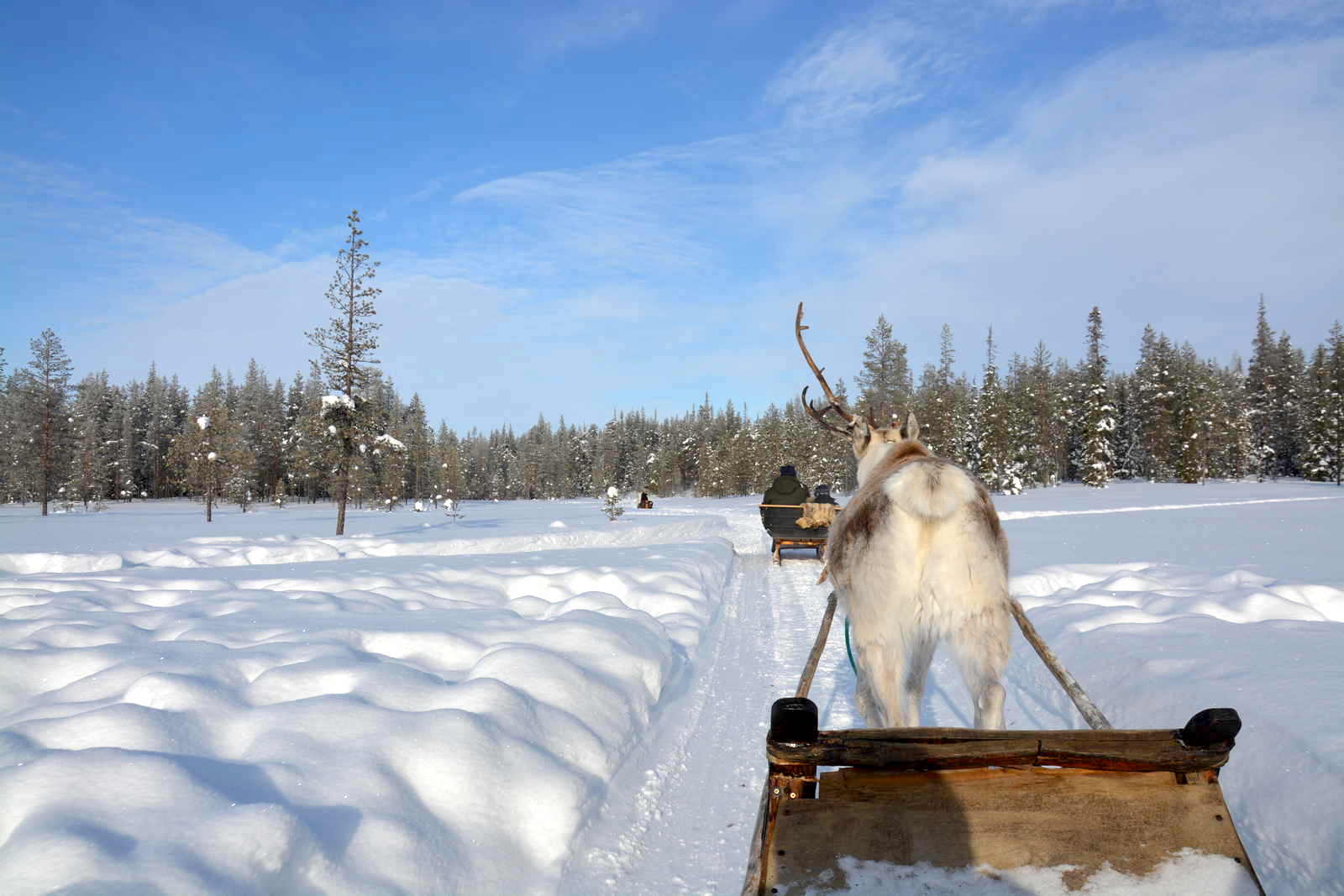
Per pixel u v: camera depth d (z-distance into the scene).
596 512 49.25
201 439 56.62
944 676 6.48
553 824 3.43
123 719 3.63
